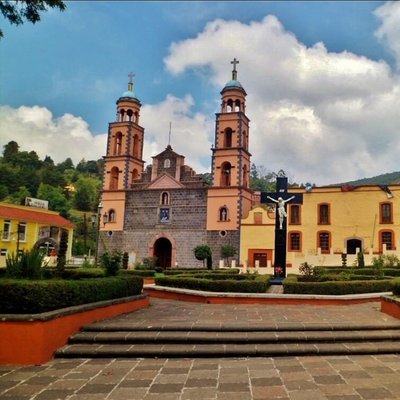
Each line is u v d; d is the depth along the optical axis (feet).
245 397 21.06
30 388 22.58
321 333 31.89
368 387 22.17
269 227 140.26
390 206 129.80
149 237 155.22
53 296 30.32
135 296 45.42
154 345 30.17
